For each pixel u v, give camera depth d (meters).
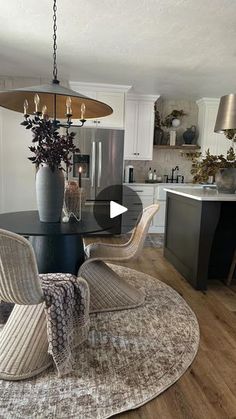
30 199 4.63
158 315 2.13
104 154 4.54
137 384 1.43
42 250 2.06
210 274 2.96
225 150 5.23
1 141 4.43
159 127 5.21
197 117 5.49
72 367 1.53
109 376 1.48
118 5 2.30
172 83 4.35
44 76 4.25
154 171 5.50
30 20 2.56
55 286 1.49
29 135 4.46
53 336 1.43
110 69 3.80
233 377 1.53
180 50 3.14
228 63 3.50
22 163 4.52
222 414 1.30
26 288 1.31
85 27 2.68
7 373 1.45
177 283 2.81
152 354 1.67
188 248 2.86
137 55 3.31
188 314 2.17
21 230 1.83
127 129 4.95
